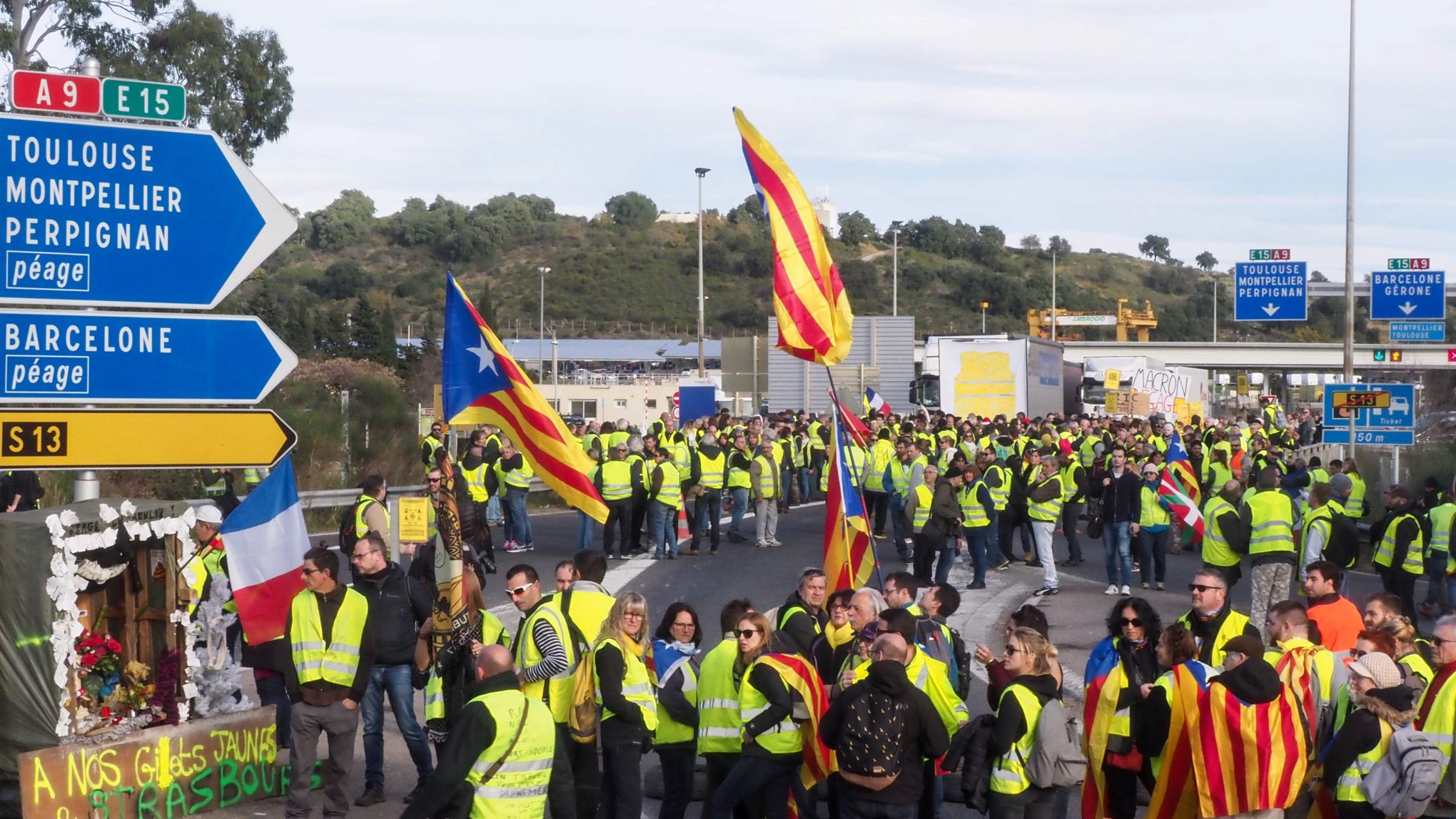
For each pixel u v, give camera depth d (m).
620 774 7.86
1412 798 6.86
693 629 8.77
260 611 9.30
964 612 17.80
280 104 34.72
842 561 10.94
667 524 21.94
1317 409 82.06
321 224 132.75
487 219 136.25
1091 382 54.88
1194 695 7.02
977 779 7.41
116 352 7.46
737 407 47.47
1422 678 8.22
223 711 9.07
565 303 120.88
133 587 8.88
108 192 7.54
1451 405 64.75
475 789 6.29
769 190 11.24
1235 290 42.97
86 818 7.98
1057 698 7.37
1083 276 172.38
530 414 9.34
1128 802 7.66
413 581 9.26
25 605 7.94
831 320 11.23
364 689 8.56
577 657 8.16
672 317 121.12
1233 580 15.48
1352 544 15.30
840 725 7.20
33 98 7.41
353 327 53.09
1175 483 19.31
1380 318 39.19
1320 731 7.81
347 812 8.64
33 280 7.38
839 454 11.13
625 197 148.25
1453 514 16.45
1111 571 19.27
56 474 20.22
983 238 165.50
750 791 7.63
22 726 7.94
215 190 7.75
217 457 7.56
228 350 7.69
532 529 25.97
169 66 32.72
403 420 30.81
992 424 30.88
